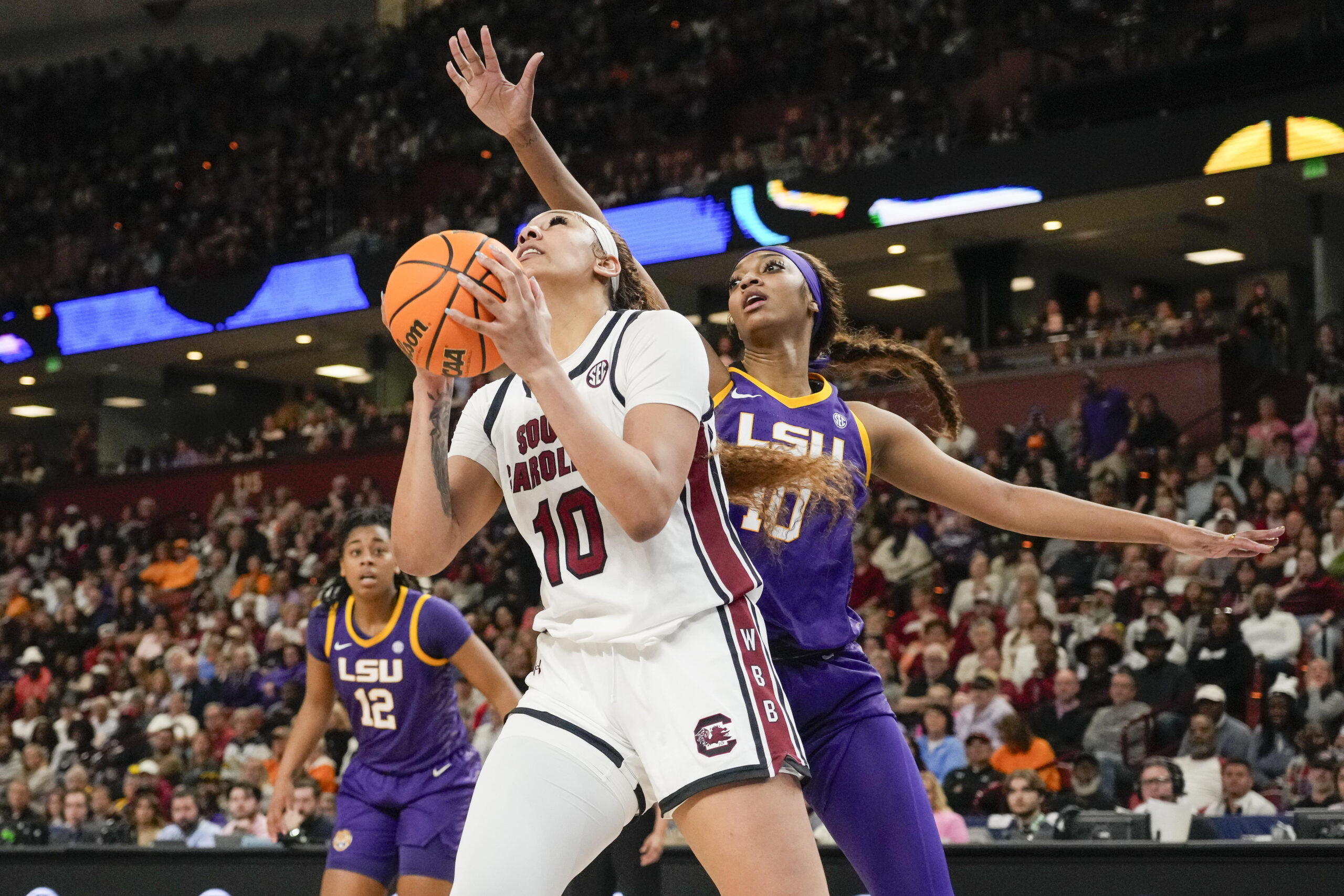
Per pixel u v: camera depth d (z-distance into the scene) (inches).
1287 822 230.5
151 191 822.5
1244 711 328.5
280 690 451.8
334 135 799.1
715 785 75.0
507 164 706.8
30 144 885.2
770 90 672.4
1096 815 205.9
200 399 807.7
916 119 590.9
